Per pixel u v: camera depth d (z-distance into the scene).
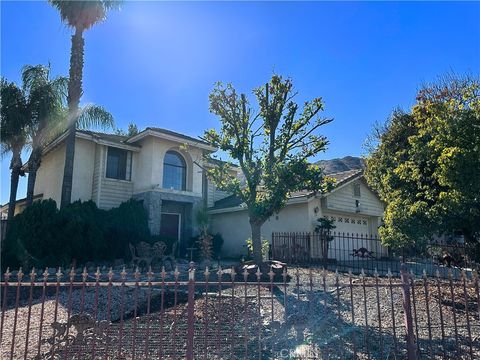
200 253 18.06
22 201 27.14
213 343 5.82
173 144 20.98
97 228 16.14
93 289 10.07
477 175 7.38
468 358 5.35
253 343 5.81
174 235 21.14
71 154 17.61
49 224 14.92
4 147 20.12
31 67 19.08
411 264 16.09
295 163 11.54
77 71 18.33
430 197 9.23
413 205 9.34
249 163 12.23
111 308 8.09
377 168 12.34
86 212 16.56
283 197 11.65
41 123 18.81
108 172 20.38
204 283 5.05
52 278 12.91
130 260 16.84
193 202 21.34
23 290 10.91
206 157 13.87
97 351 5.46
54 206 15.43
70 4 18.12
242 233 21.58
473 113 7.61
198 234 21.05
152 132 19.69
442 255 12.22
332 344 5.82
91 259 16.02
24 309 8.40
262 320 6.79
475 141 7.41
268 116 12.15
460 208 8.26
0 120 18.61
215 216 23.14
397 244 10.01
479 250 9.80
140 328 6.50
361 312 7.58
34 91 18.83
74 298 9.12
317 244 18.34
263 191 12.62
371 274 12.59
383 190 11.89
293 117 12.20
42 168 24.03
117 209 18.03
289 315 6.96
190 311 4.73
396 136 12.13
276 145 12.15
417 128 11.49
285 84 12.16
